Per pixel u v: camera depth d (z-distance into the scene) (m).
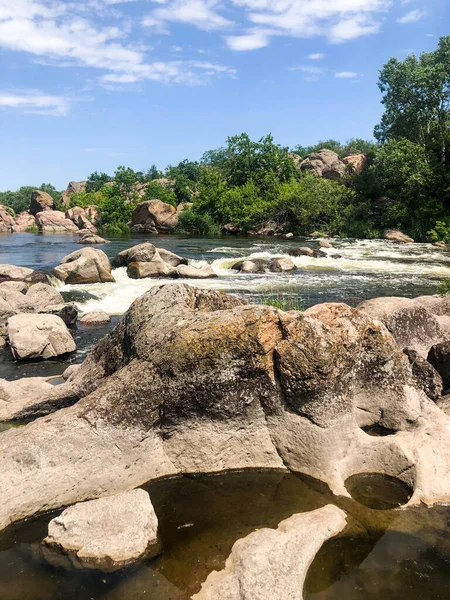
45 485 4.83
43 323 11.52
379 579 3.95
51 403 6.73
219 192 49.94
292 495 5.03
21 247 34.78
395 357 5.86
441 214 39.03
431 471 5.12
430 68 43.53
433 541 4.36
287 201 44.28
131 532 4.27
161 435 5.50
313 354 5.23
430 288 19.53
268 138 54.50
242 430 5.50
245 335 5.33
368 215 43.56
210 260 26.80
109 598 3.77
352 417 5.54
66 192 88.00
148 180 101.19
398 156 40.16
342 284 20.50
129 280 21.33
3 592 3.86
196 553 4.22
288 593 3.67
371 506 4.88
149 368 5.46
